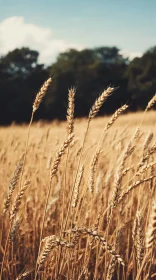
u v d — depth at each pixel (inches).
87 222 151.5
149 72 2687.0
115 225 178.2
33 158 236.8
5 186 192.1
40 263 89.7
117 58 3577.8
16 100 2748.5
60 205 176.1
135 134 105.1
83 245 169.6
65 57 3484.3
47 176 201.2
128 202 167.2
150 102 107.4
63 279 135.8
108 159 211.6
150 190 144.8
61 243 86.1
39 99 107.2
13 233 116.7
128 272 138.6
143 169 93.5
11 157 250.1
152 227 67.5
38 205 186.9
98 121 1256.2
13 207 103.5
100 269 150.8
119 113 109.2
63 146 97.3
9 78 2965.1
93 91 2704.2
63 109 2659.9
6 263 142.1
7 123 2726.4
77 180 111.6
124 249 172.4
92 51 3649.1
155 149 100.3
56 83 2645.2
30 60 3312.0
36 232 175.9
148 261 125.5
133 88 2620.6
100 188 153.8
